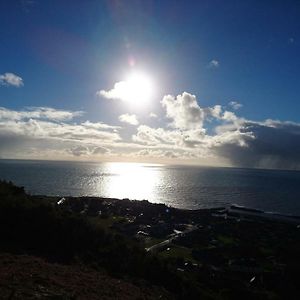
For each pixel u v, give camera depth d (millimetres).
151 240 82688
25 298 19125
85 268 31344
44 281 23250
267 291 51344
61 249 35344
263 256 72938
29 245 34312
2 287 20312
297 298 50156
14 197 42500
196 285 37812
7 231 35594
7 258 28344
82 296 22312
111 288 26375
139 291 28109
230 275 56344
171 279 35188
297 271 60188
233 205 183625
